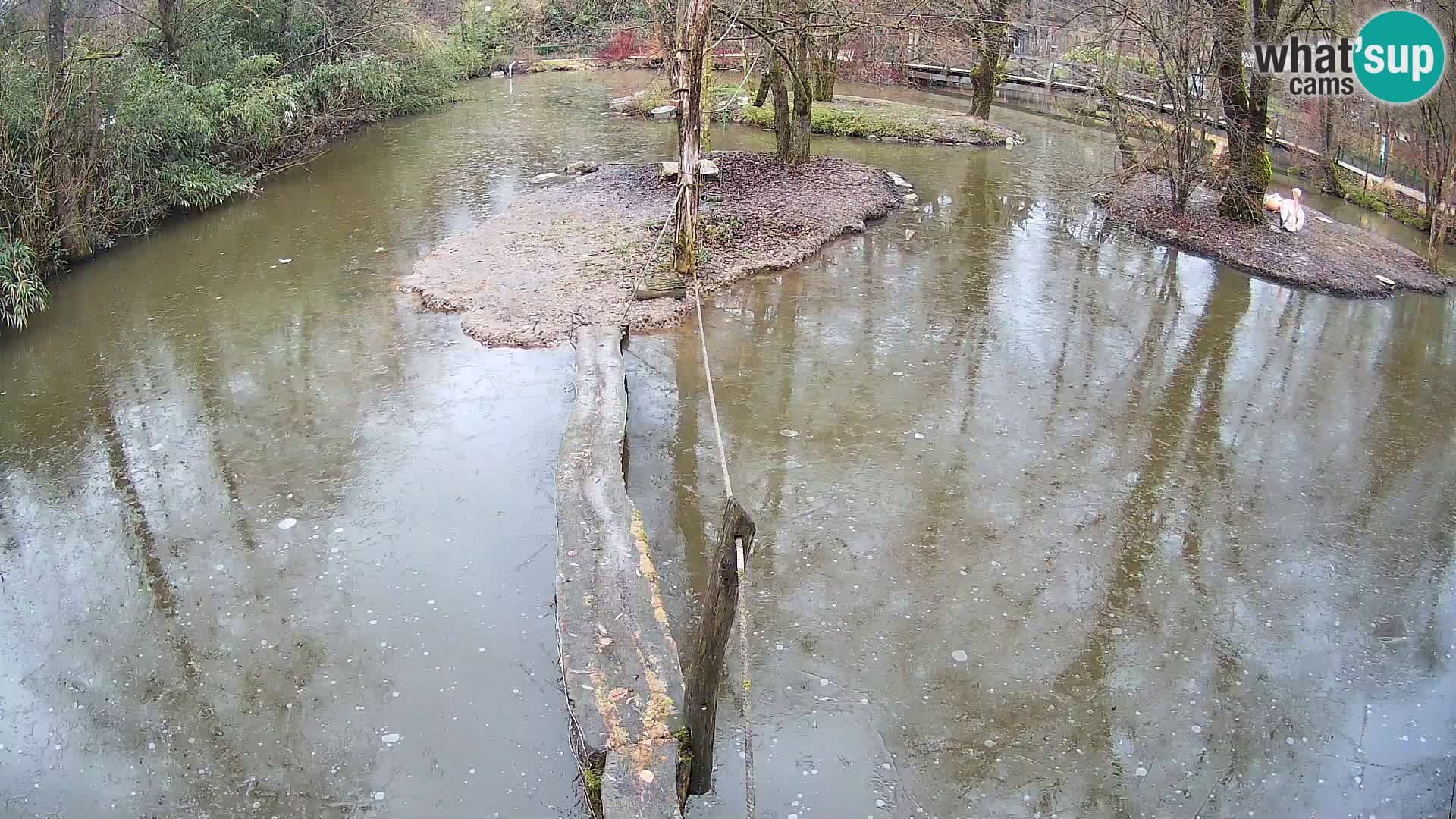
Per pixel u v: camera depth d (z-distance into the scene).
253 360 9.09
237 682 5.25
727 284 11.13
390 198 15.03
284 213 14.22
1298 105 17.27
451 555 6.26
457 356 9.05
